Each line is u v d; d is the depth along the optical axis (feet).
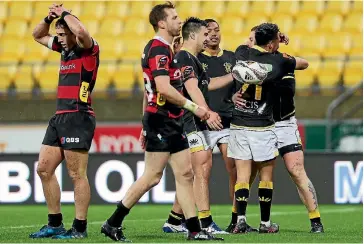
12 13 234.99
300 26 223.92
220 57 108.78
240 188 99.66
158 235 97.71
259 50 97.86
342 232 102.94
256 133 98.99
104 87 205.26
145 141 85.61
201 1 234.79
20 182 162.30
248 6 232.53
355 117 177.47
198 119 99.45
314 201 101.65
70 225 118.62
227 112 106.42
